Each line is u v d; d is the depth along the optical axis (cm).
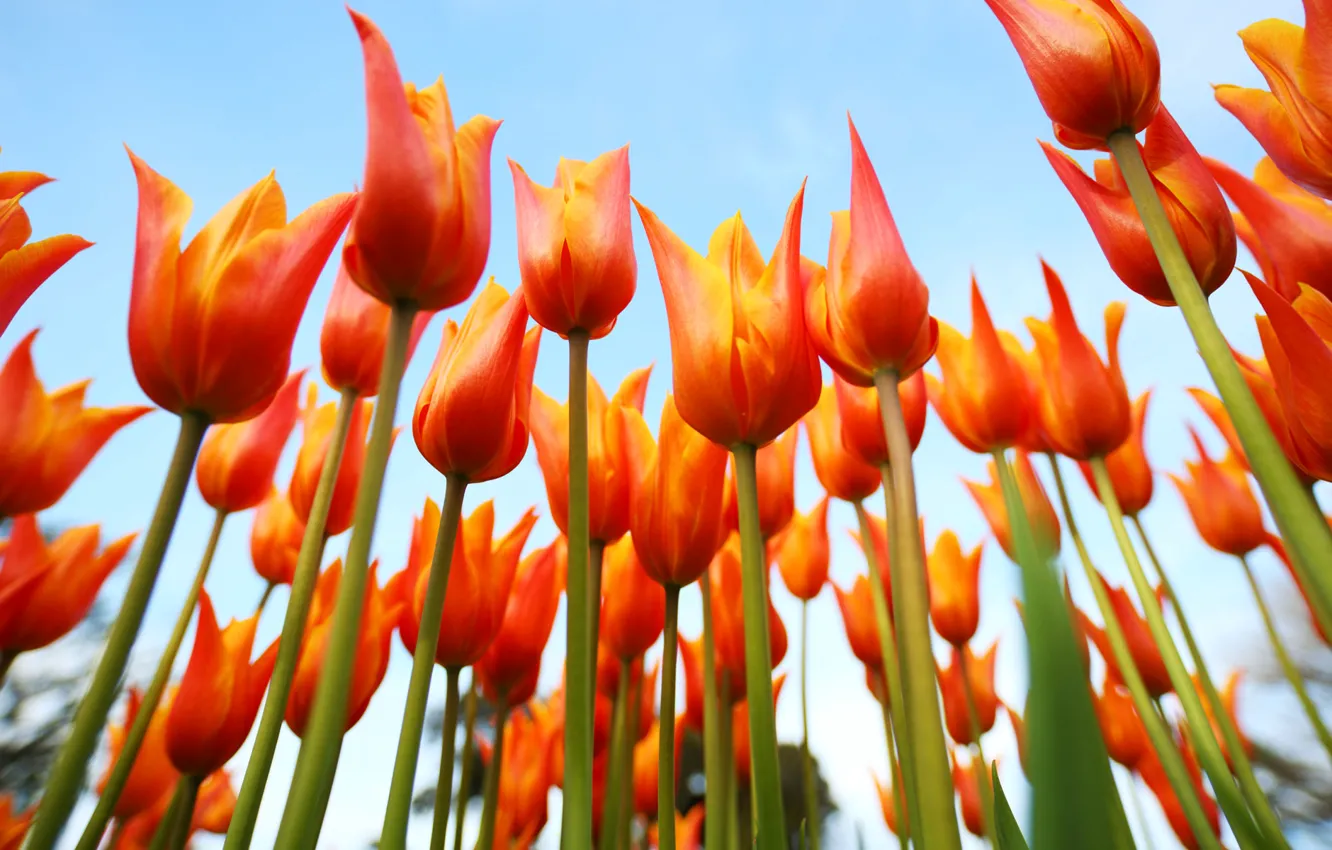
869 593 56
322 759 32
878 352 39
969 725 56
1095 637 53
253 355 36
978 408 47
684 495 43
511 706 48
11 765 129
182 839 40
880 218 40
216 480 46
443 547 38
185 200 37
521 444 41
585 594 36
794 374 39
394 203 36
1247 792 43
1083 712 16
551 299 39
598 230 39
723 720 48
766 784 35
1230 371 36
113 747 49
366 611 44
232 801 56
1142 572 44
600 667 51
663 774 42
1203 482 54
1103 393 47
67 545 43
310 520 39
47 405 43
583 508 37
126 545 44
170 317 36
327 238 37
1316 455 39
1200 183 41
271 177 38
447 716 44
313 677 43
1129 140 39
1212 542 54
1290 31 43
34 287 39
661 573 43
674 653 43
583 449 38
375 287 37
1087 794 16
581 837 33
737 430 39
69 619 43
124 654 33
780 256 40
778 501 49
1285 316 38
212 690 41
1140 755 53
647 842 55
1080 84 39
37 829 32
